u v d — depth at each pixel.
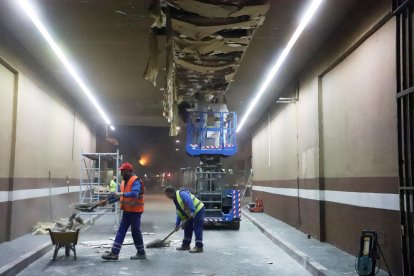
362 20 8.02
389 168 7.09
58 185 15.25
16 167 10.77
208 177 14.89
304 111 12.20
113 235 12.64
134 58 11.78
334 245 9.81
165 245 10.61
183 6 7.66
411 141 6.16
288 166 14.41
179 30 8.66
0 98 9.95
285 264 8.65
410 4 6.20
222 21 8.21
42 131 13.12
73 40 10.36
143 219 17.67
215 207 14.77
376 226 7.55
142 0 8.09
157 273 7.72
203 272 7.84
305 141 12.07
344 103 9.24
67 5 8.38
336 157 9.74
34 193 12.30
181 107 15.93
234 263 8.70
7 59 10.00
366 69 8.10
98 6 8.38
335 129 9.82
